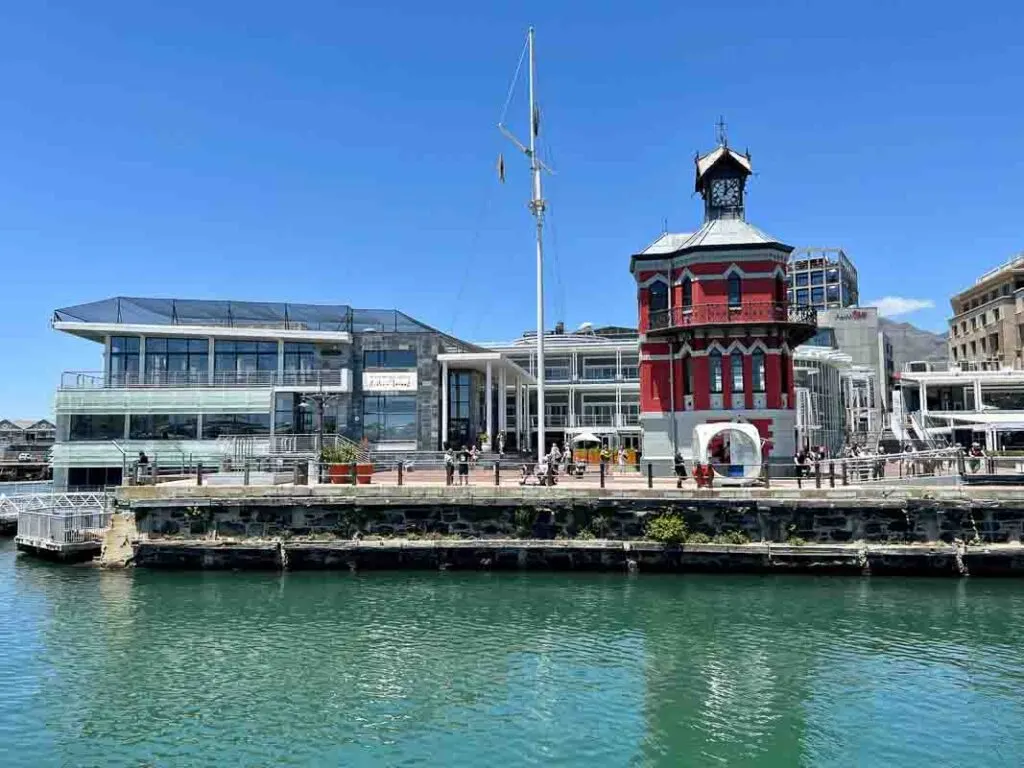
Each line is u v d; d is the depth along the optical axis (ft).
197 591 76.89
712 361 115.85
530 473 98.94
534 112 117.50
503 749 42.45
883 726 44.98
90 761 41.19
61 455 143.33
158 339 153.07
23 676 53.93
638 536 83.05
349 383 155.33
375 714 47.34
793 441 114.21
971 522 78.89
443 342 169.37
